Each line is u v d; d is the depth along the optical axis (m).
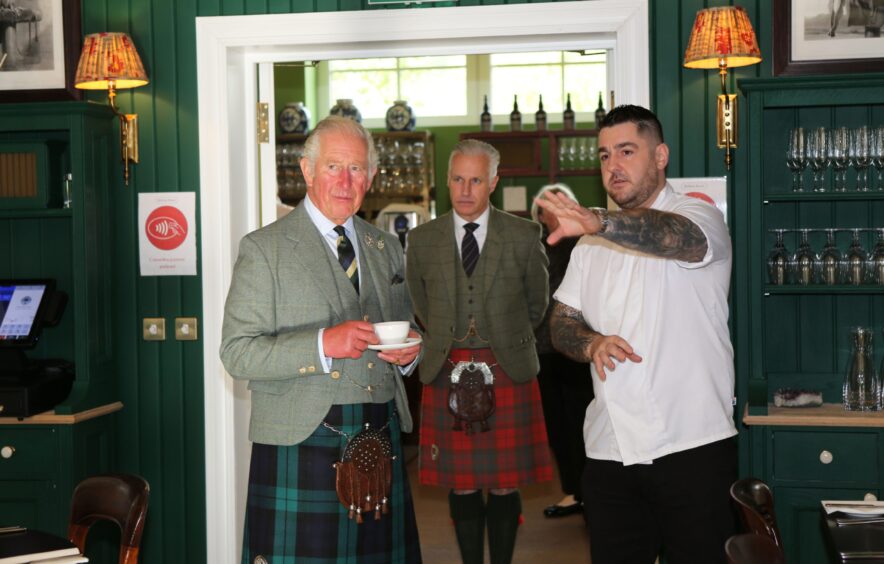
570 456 5.28
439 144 9.16
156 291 4.01
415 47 3.97
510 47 3.93
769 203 3.68
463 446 4.04
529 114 9.12
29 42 3.99
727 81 3.65
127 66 3.72
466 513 4.10
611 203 3.88
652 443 2.60
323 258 2.60
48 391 3.76
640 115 2.68
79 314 3.76
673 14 3.67
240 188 4.12
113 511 2.36
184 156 3.98
